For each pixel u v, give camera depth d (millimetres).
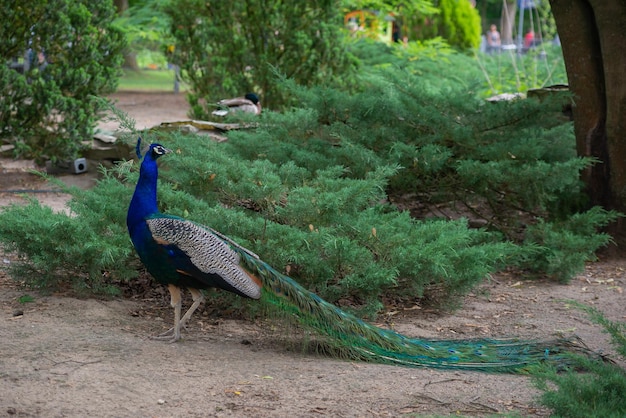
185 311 7102
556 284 8930
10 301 6914
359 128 9617
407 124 9766
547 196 9398
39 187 12289
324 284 6996
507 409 5125
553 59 19609
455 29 27844
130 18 21547
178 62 15594
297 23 14984
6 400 4816
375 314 7082
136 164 8438
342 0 16000
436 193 9906
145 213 6074
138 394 5066
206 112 15539
